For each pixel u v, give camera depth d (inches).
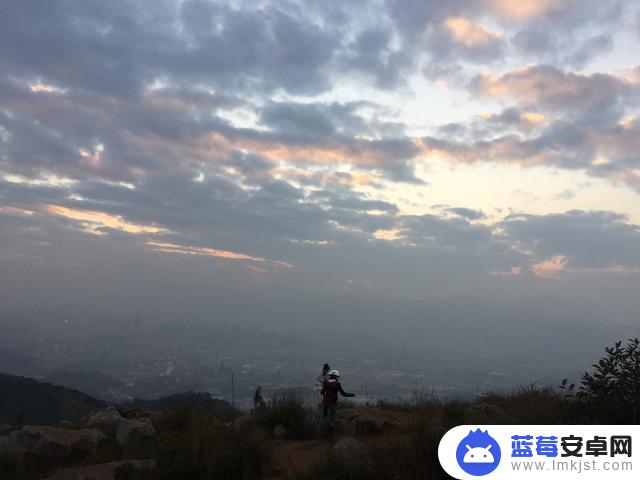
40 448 395.5
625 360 339.3
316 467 331.3
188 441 367.9
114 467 344.5
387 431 440.1
